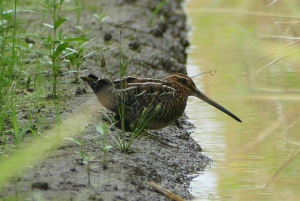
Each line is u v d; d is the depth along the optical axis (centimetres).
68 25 1700
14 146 1005
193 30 1827
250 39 1669
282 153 1102
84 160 949
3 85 1179
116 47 1585
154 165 1010
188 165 1045
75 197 853
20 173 902
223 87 1423
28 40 1526
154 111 1112
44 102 1227
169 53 1609
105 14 1811
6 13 1255
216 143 1141
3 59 1202
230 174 1026
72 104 1223
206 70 1520
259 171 1037
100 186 893
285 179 1009
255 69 1513
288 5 1388
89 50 1552
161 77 1444
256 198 943
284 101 1341
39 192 859
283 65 1505
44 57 1362
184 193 948
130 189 899
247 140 1148
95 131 1095
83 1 1891
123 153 1027
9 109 1155
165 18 1911
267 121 1237
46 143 978
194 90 1179
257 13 1325
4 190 857
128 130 1131
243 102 1338
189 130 1202
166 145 1110
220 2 1861
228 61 1580
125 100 1113
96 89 1118
